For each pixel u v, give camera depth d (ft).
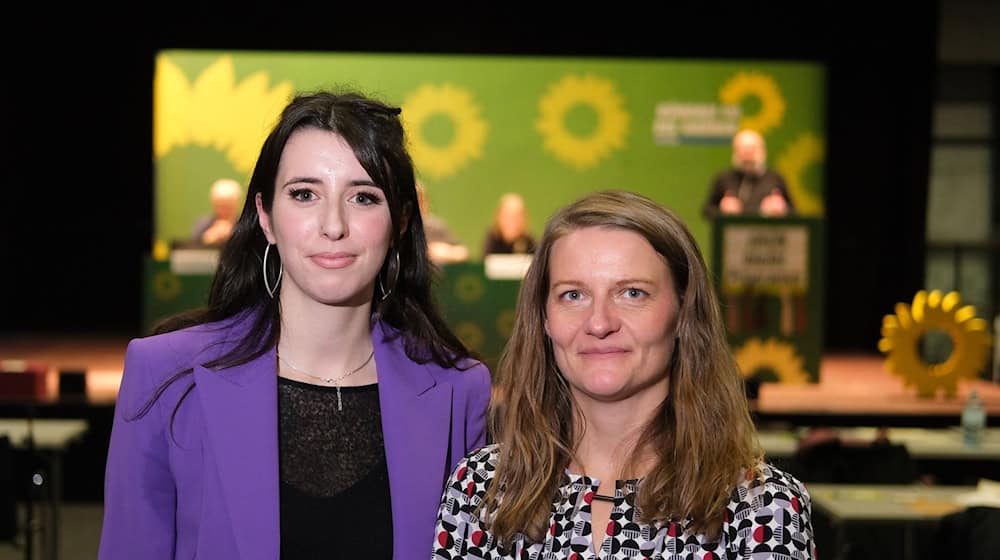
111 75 34.30
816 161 31.09
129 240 35.88
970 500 12.48
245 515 5.32
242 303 5.81
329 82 30.07
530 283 5.13
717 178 26.89
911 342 22.13
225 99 29.48
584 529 4.86
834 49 32.81
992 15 33.24
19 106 34.55
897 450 13.83
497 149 30.81
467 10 32.53
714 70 30.86
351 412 5.69
